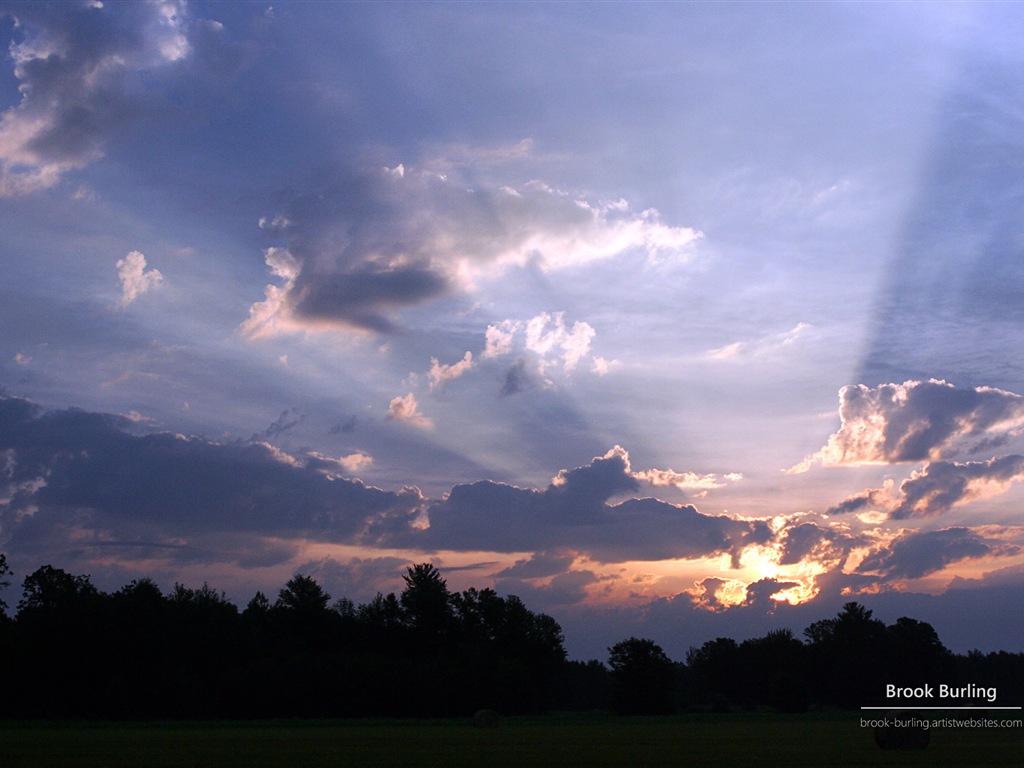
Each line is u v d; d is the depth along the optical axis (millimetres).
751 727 94375
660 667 159500
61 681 128125
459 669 143250
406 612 174250
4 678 125875
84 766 41062
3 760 44938
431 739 68188
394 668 140000
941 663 187250
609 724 110250
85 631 129000
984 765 40750
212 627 148000
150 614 135500
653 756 47656
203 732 81938
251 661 143000
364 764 41781
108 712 127625
